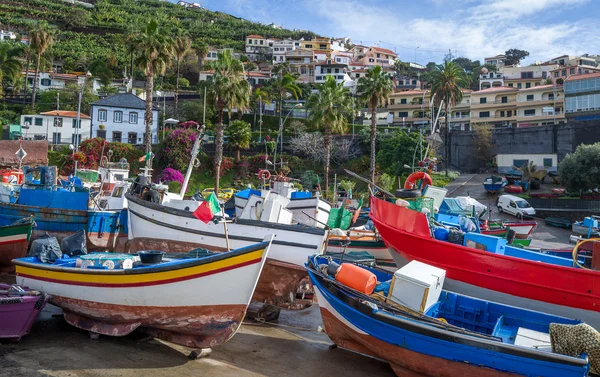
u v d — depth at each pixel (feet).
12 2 344.08
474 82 301.22
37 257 33.86
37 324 33.78
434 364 26.58
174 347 31.42
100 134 161.79
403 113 234.99
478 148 162.71
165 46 112.57
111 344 30.89
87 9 383.86
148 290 29.43
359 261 40.09
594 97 159.74
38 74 220.43
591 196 113.09
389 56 366.84
